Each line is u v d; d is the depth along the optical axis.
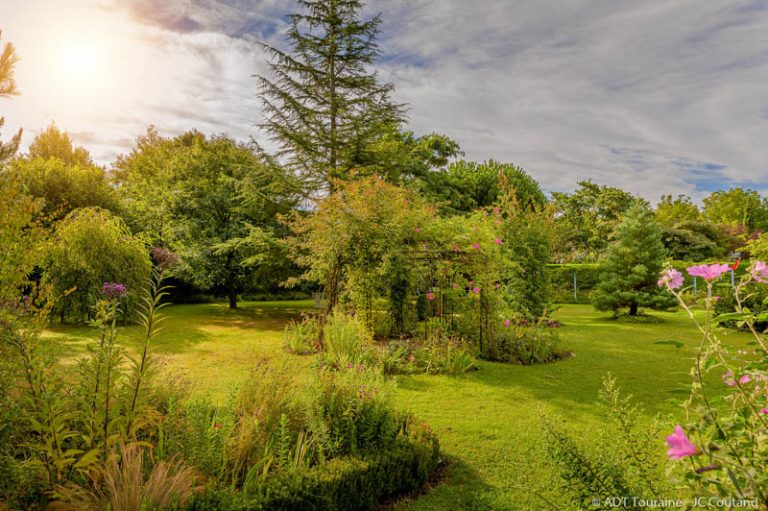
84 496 2.32
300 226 8.79
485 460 3.58
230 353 7.64
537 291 10.16
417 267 8.48
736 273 15.02
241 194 14.19
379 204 8.03
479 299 7.96
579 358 7.62
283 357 7.22
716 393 5.33
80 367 2.76
